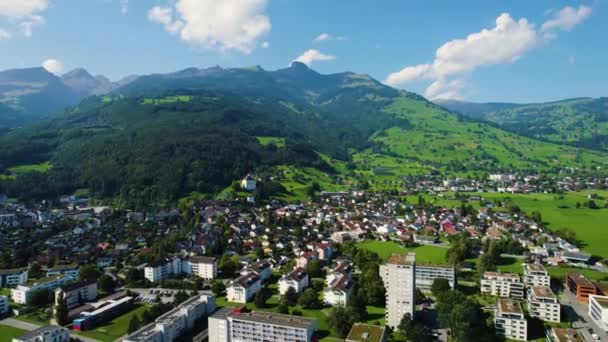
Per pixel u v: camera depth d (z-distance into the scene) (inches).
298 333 6210.6
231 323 6584.6
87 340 6756.9
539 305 7421.3
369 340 5871.1
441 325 6998.0
